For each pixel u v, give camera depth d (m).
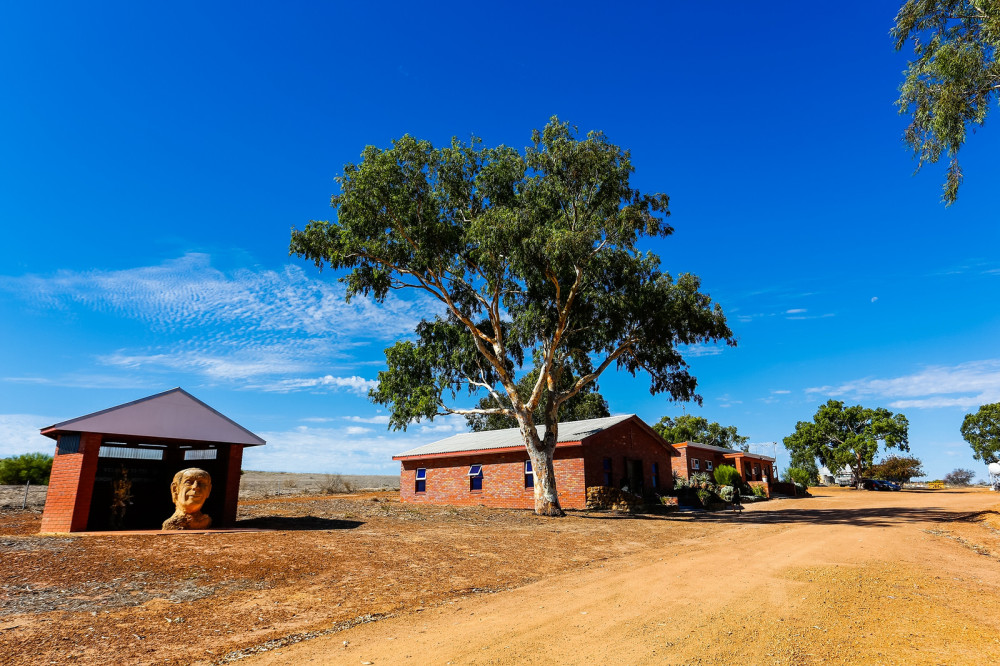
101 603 7.77
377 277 23.28
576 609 8.30
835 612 7.80
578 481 27.95
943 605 8.21
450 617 8.00
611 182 22.17
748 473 48.38
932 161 16.28
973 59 14.41
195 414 16.39
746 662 5.87
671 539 16.98
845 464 63.97
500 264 22.75
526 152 23.41
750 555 13.25
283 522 17.08
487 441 34.12
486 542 14.61
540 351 26.44
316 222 23.06
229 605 8.17
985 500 33.81
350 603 8.63
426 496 34.34
